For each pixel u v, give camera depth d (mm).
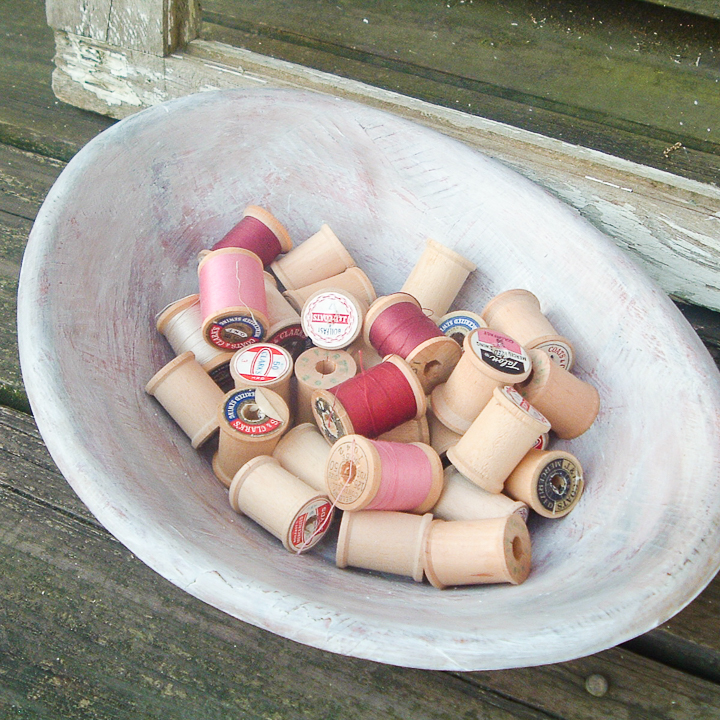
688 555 307
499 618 298
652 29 603
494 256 427
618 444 371
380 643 287
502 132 468
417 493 369
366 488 356
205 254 424
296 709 369
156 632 384
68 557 399
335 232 461
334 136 433
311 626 291
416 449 378
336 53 581
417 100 482
